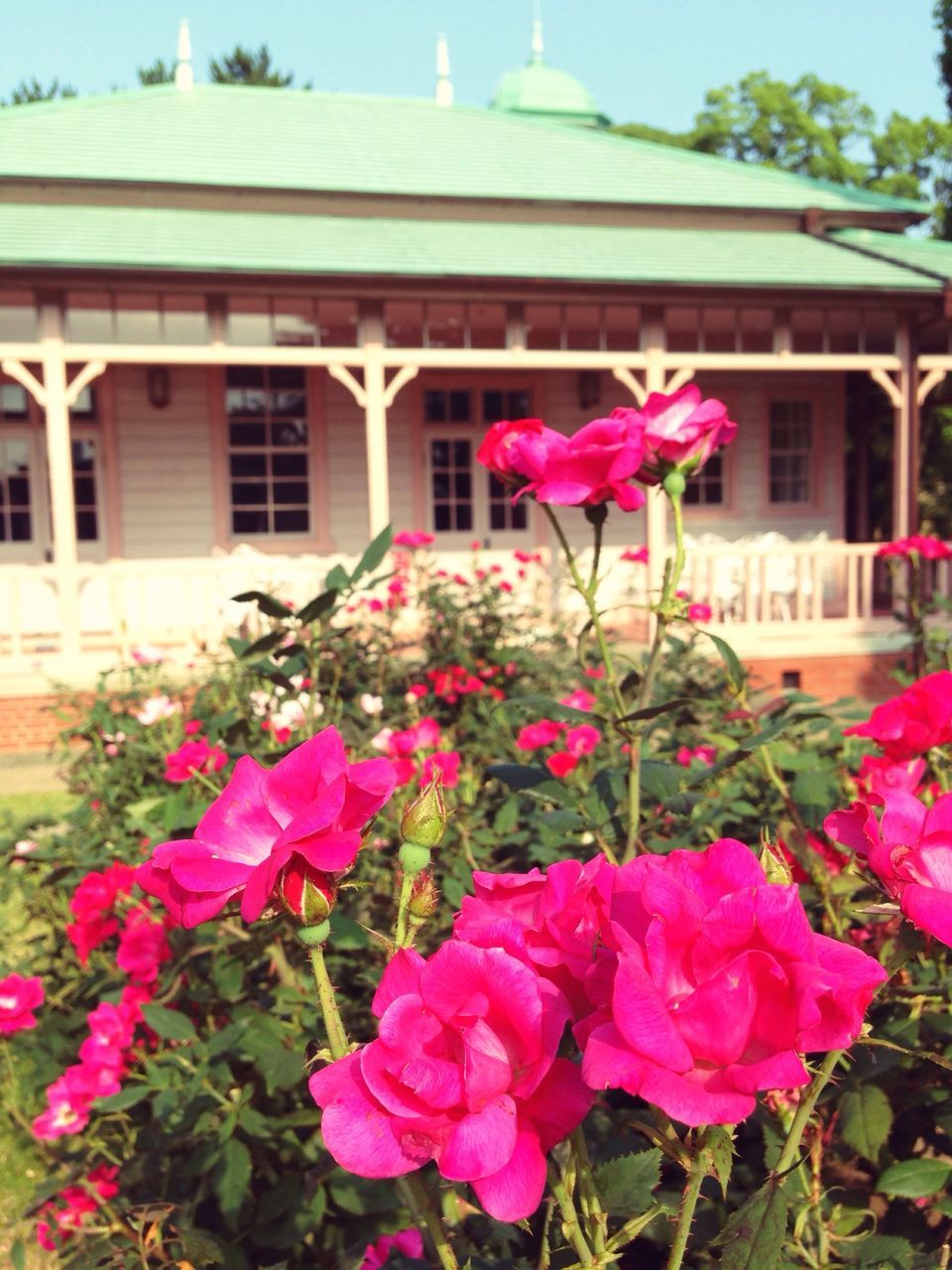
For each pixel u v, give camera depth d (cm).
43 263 944
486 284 1083
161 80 3391
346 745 290
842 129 3325
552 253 1189
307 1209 204
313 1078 74
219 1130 203
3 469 1191
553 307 1202
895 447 1211
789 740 272
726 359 1163
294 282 1033
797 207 1430
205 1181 213
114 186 1210
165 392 1219
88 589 1211
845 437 1462
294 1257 225
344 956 248
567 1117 68
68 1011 326
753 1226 78
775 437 1433
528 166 1454
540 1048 68
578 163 1499
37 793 869
